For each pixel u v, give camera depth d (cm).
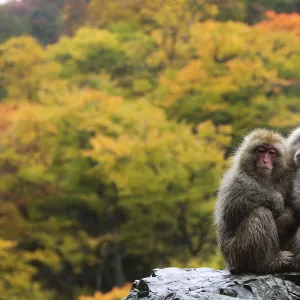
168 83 2477
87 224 2464
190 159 1922
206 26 2973
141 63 3331
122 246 2311
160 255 2239
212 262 1596
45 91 2989
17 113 2312
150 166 2009
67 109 2277
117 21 3950
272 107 2430
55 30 5162
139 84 2944
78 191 2272
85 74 3269
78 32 3397
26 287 1992
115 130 2234
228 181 675
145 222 2159
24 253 2100
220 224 682
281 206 654
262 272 648
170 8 3312
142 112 2308
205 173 1988
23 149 2281
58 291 2392
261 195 651
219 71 2470
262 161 659
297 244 639
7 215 2175
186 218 2028
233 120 2452
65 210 2461
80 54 3291
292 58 2688
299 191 657
